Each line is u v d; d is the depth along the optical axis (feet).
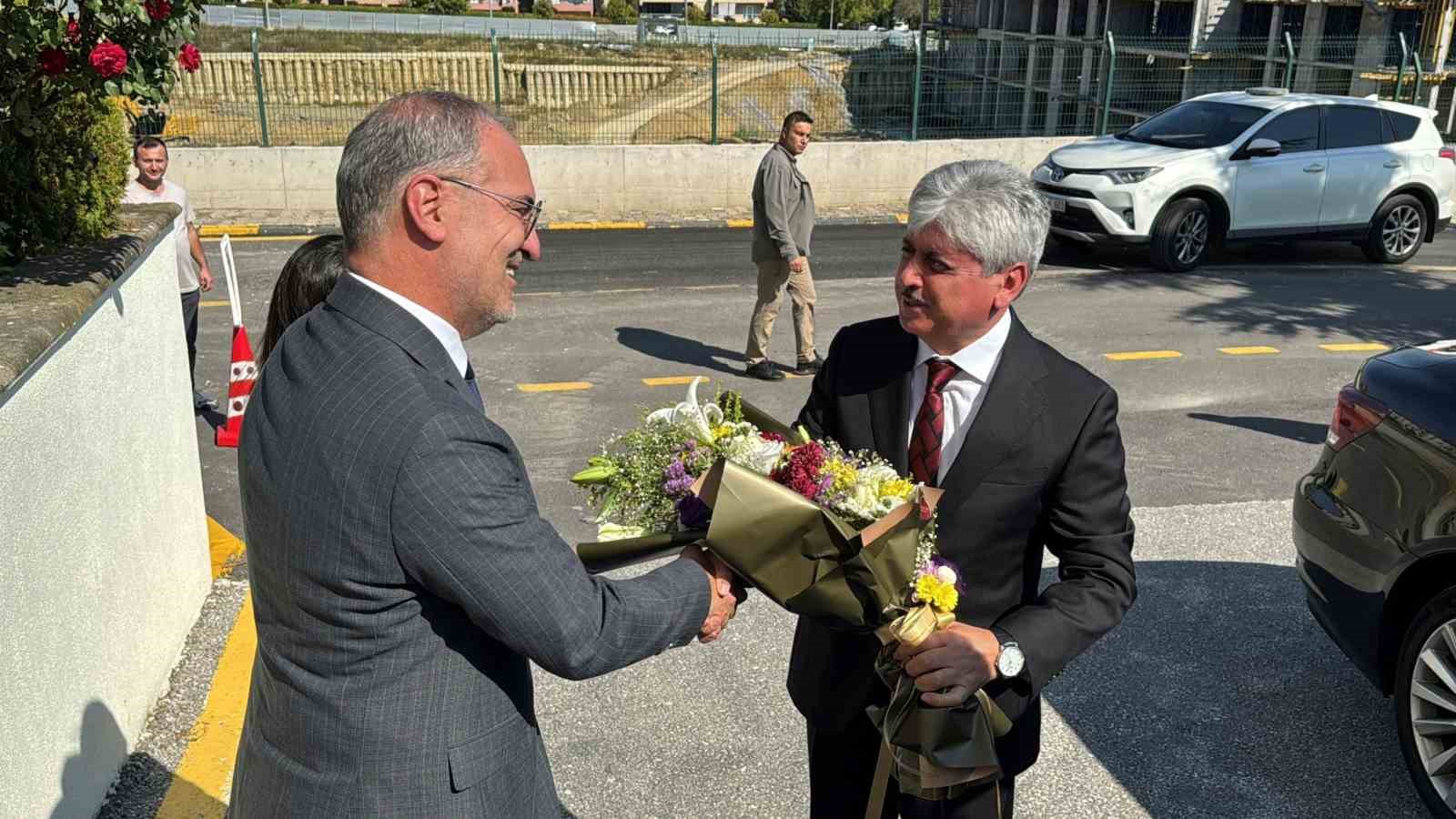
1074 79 106.93
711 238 45.44
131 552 11.73
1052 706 13.21
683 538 6.76
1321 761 12.32
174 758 11.61
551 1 275.59
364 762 5.56
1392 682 11.98
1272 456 21.94
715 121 52.44
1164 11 124.26
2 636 8.57
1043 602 7.42
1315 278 39.14
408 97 5.75
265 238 43.52
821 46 54.29
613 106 54.19
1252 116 40.34
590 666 5.64
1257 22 114.73
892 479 7.20
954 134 55.31
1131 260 41.37
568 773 11.91
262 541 5.66
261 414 5.77
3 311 9.35
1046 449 7.50
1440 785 11.06
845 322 32.50
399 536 5.32
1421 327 32.76
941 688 7.02
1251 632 14.93
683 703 13.20
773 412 24.40
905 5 325.42
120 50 10.03
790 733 12.66
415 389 5.48
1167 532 18.02
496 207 5.74
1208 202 39.34
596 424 23.16
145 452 12.28
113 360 11.27
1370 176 40.63
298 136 49.11
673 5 323.98
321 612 5.49
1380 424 11.88
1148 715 13.07
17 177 10.66
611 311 32.94
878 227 48.67
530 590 5.41
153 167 21.63
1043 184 40.55
